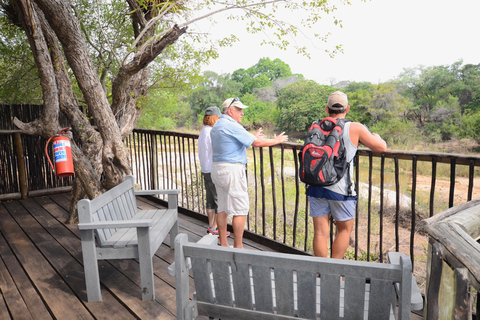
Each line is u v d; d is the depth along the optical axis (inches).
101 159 195.9
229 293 66.7
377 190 409.7
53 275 131.1
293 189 324.5
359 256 244.1
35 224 191.0
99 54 244.4
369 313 57.4
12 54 268.4
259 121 1959.9
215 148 128.1
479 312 44.4
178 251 65.5
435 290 49.1
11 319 103.8
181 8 208.1
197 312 71.2
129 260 142.8
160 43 175.3
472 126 1089.4
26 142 243.8
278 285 61.0
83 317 103.5
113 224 105.3
